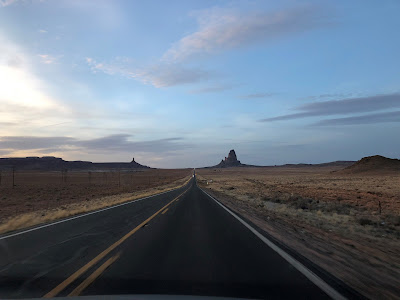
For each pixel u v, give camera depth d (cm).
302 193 3612
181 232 1059
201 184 7231
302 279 546
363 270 623
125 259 687
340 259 712
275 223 1326
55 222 1331
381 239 1033
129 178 11850
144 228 1150
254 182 7288
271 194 3441
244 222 1323
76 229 1136
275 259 691
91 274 570
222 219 1422
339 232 1145
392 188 4447
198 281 529
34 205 2880
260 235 1005
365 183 5884
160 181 9681
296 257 710
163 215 1570
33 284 512
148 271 591
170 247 816
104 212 1720
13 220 1446
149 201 2522
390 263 693
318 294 471
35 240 927
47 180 9219
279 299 447
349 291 488
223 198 2984
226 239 933
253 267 623
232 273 580
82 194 4359
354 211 1916
